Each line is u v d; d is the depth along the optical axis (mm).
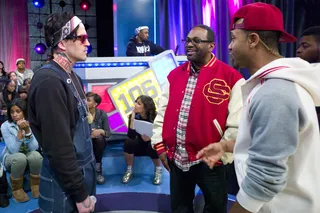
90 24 9945
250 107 1007
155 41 9023
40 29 9523
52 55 1587
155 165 3305
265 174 912
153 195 3051
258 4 1101
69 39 1527
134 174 3564
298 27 4824
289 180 994
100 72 3969
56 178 1526
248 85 1085
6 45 9109
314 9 4566
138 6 8664
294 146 909
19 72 6980
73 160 1434
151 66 4090
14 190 2895
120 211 2848
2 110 5375
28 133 2934
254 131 978
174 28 8812
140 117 3270
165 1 8844
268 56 1083
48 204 1543
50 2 9508
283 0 5051
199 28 1989
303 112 927
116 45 8555
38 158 2918
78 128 1561
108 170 3578
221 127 1945
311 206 975
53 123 1389
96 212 2826
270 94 937
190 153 1997
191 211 2221
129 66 4105
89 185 1626
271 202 1018
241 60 1121
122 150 3865
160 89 4090
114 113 4012
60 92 1428
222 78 1957
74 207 1562
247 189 957
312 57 2027
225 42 6770
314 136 973
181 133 2020
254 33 1063
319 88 973
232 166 2721
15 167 2826
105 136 3396
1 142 4996
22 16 9188
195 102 1958
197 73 2045
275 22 1046
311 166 979
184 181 2129
